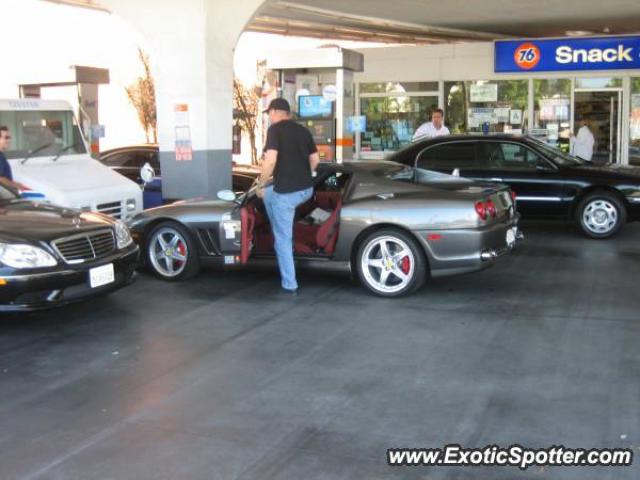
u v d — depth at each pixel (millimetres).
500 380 4816
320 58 13172
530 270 8367
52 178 8852
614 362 5141
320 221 7742
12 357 5488
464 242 6773
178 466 3693
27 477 3617
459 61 17234
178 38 10734
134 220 8078
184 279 7938
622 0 14297
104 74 14594
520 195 10844
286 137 6887
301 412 4348
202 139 10930
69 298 6016
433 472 3580
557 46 16328
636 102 16094
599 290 7336
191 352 5531
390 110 18000
